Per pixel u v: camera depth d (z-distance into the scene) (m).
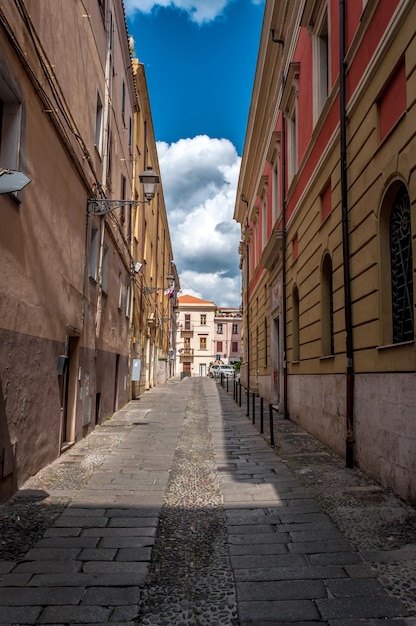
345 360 8.59
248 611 3.53
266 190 21.11
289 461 8.52
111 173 13.98
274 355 18.70
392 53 6.51
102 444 10.05
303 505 6.00
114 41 14.34
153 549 4.67
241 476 7.47
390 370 6.50
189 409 17.66
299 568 4.23
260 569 4.22
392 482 6.39
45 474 7.34
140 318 23.50
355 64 8.18
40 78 7.19
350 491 6.52
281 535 5.02
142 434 11.48
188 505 6.04
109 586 3.90
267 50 17.14
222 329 86.94
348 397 8.08
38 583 3.94
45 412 7.74
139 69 19.55
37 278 7.19
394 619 3.41
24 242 6.62
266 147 20.31
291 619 3.42
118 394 16.70
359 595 3.74
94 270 12.02
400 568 4.19
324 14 10.56
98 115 12.50
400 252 6.65
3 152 6.29
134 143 19.97
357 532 5.05
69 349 9.92
